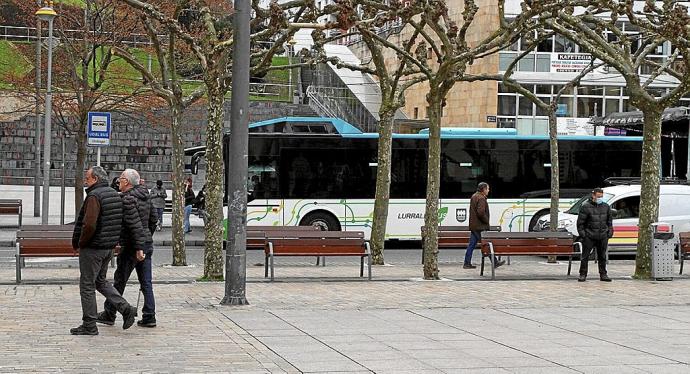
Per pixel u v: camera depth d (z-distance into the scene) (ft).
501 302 64.34
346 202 116.16
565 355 43.93
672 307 62.90
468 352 44.34
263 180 115.24
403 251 116.47
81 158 126.82
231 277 60.64
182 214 88.17
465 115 188.96
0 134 218.38
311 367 39.93
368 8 80.79
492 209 119.85
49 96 129.90
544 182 121.08
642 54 86.33
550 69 187.32
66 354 41.86
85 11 133.28
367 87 206.39
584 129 188.44
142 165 218.79
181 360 40.91
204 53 74.28
